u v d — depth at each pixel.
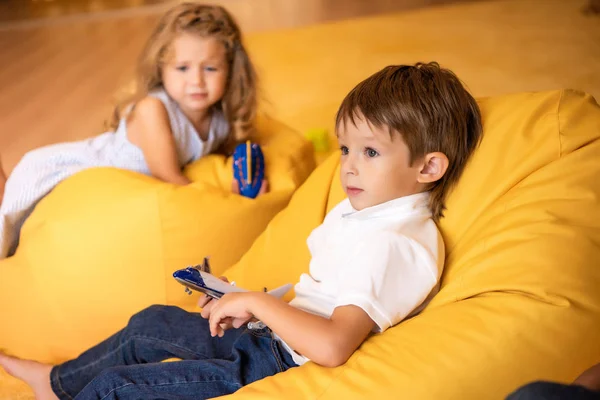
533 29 4.26
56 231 1.72
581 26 4.20
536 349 1.10
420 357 1.10
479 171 1.32
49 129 3.47
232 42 2.00
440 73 1.30
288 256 1.60
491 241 1.24
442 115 1.25
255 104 2.12
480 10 4.91
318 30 4.89
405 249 1.20
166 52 1.95
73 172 1.90
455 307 1.17
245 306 1.19
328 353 1.12
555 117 1.30
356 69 3.86
